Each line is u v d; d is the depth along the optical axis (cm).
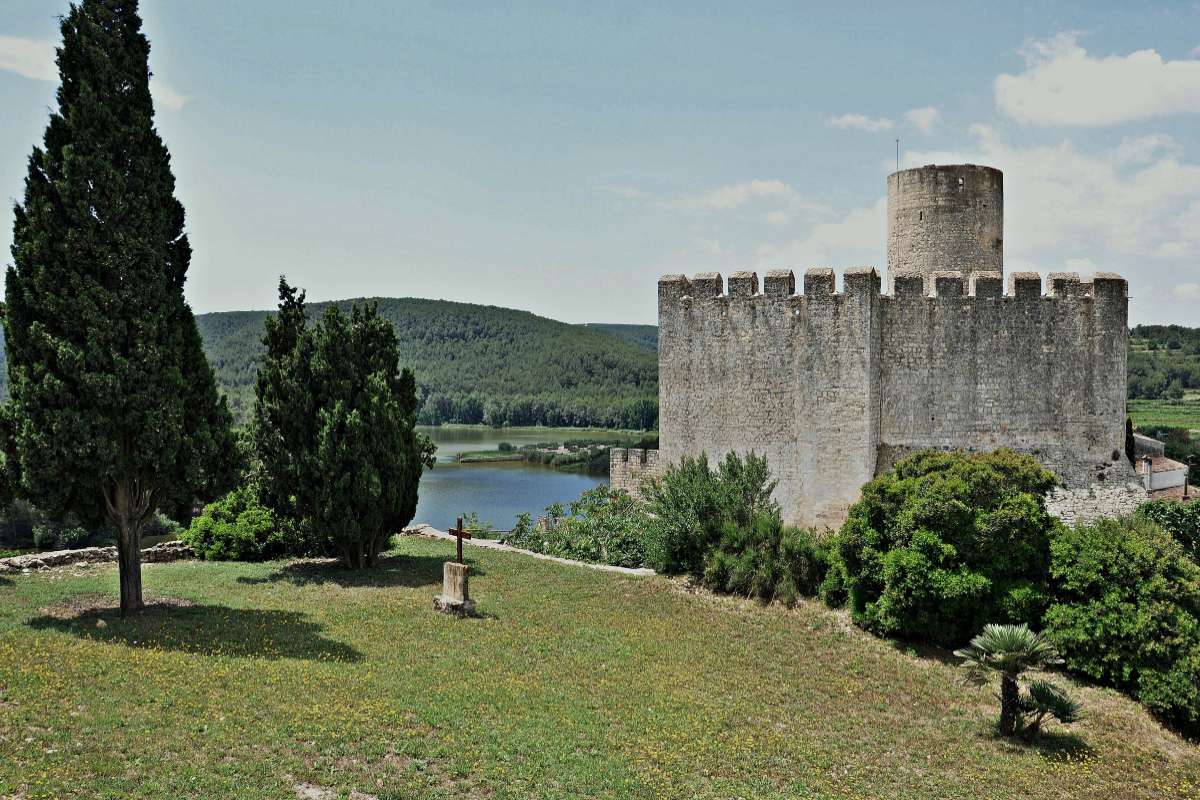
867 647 2280
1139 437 4362
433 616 2278
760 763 1549
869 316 3011
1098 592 2145
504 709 1650
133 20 2133
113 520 2111
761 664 2123
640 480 3731
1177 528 2862
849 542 2384
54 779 1158
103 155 2011
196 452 2145
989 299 3038
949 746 1744
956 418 3050
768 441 3228
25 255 1977
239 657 1778
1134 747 1792
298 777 1265
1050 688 1836
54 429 1922
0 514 4897
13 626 1909
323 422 2764
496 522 7038
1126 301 3058
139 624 1988
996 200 3312
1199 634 1989
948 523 2252
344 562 2950
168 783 1192
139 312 2070
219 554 3098
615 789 1362
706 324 3356
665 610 2520
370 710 1538
